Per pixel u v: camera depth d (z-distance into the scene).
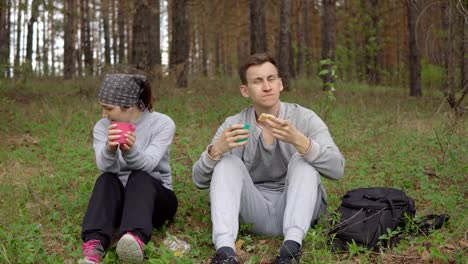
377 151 6.30
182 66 11.84
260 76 3.35
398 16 22.14
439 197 4.20
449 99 7.76
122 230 3.07
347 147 6.57
